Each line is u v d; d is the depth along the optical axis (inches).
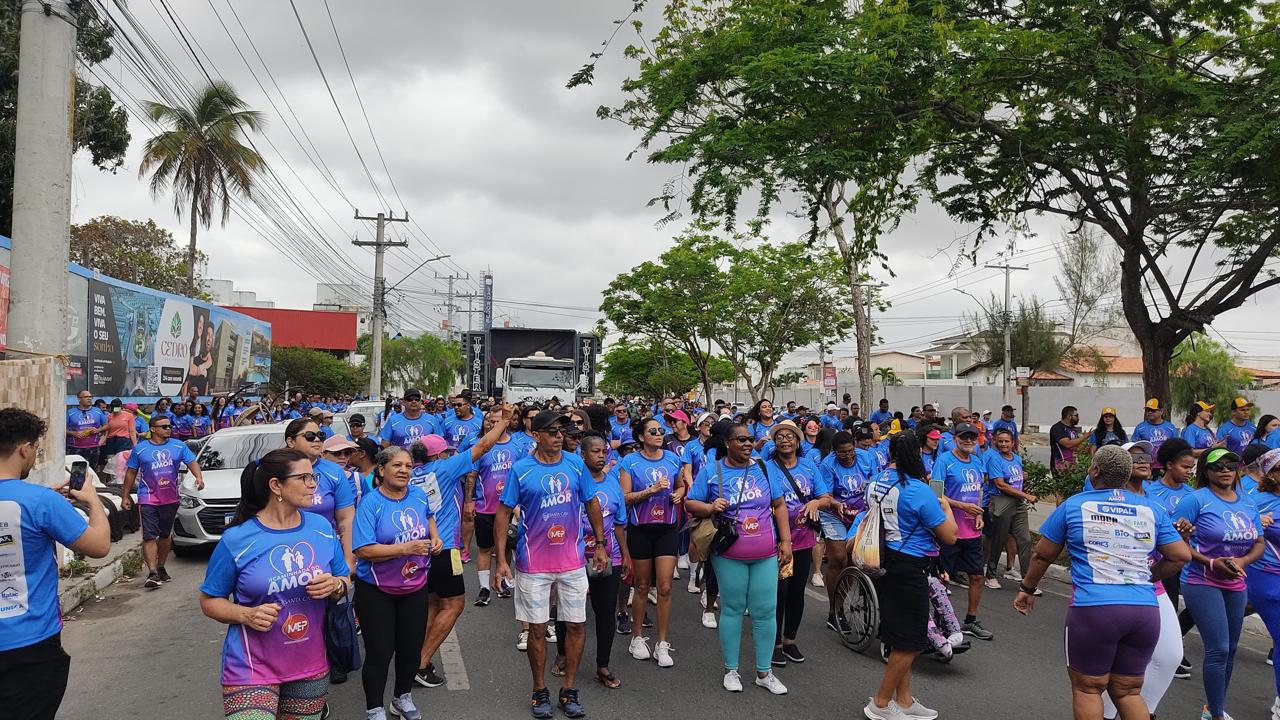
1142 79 413.4
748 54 435.5
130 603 343.3
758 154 418.6
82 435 618.8
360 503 205.8
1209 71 451.8
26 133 380.2
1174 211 465.4
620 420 581.6
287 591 148.4
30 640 149.7
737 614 241.9
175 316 970.1
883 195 519.5
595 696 236.8
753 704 231.3
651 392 2220.7
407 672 211.0
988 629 313.6
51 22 383.6
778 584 265.6
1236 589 215.3
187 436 748.0
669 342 1453.0
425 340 2667.3
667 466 277.7
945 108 455.8
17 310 382.0
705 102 476.1
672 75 465.4
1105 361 1683.1
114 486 480.7
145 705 229.3
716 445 258.7
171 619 319.3
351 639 163.0
